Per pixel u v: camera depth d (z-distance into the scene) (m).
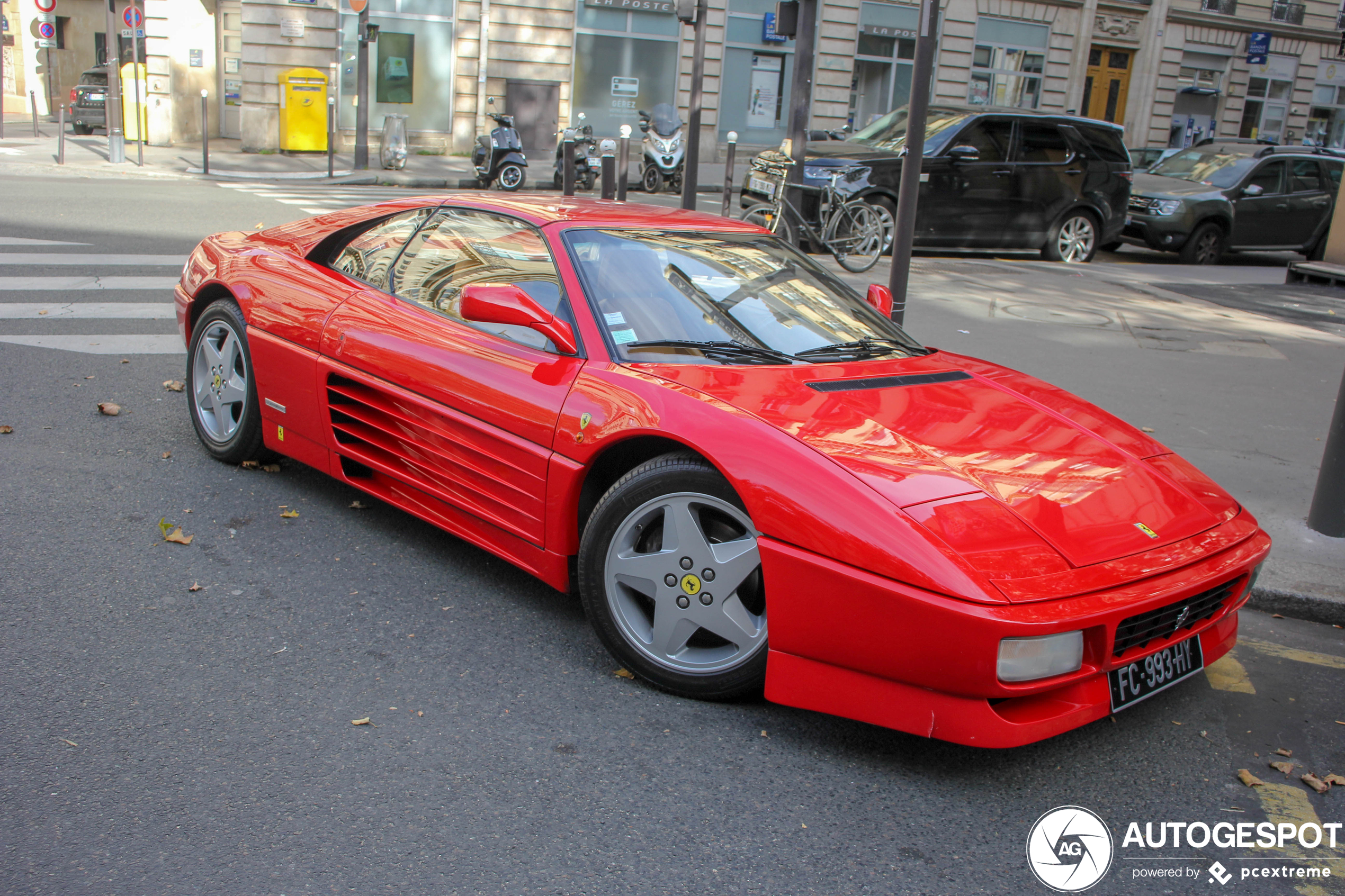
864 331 3.90
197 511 4.16
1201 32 31.34
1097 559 2.71
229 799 2.44
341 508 4.33
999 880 2.38
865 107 27.14
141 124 17.83
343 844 2.31
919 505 2.69
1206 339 9.40
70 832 2.28
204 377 4.72
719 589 2.93
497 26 23.27
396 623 3.39
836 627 2.67
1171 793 2.82
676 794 2.59
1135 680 2.79
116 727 2.69
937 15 6.00
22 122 29.19
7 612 3.23
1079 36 29.22
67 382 5.81
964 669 2.51
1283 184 16.31
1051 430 3.29
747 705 3.05
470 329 3.67
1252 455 5.98
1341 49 33.50
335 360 3.99
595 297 3.46
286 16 21.30
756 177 12.69
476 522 3.57
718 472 2.90
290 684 2.97
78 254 9.33
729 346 3.46
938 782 2.75
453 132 23.55
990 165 13.42
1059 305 10.52
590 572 3.14
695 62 12.70
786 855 2.40
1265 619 4.10
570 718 2.90
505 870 2.27
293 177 17.73
